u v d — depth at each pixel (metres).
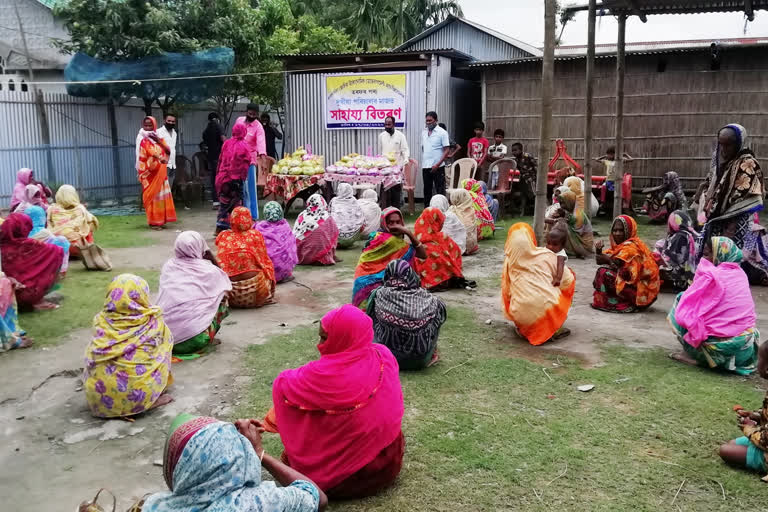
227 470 2.24
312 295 7.91
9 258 6.96
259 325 6.71
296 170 13.21
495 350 5.97
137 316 4.75
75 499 3.69
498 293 7.95
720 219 7.11
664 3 10.86
